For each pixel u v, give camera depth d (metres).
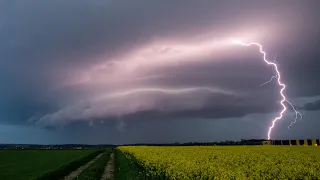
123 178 27.39
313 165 27.38
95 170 33.88
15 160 65.06
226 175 20.84
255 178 21.52
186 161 29.80
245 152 45.34
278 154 39.81
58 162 58.59
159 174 25.83
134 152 49.16
